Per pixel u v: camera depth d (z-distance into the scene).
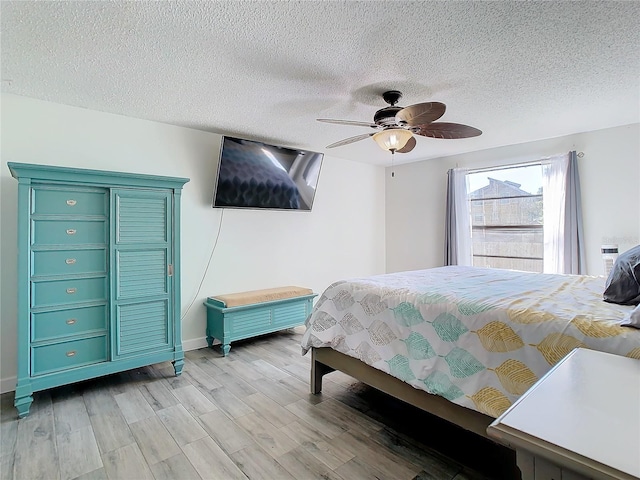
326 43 1.91
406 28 1.77
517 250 4.20
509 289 2.14
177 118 3.14
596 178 3.58
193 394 2.47
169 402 2.35
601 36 1.84
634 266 1.68
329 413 2.21
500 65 2.17
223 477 1.62
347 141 2.79
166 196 2.77
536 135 3.76
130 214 2.60
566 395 0.75
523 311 1.59
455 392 1.66
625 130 3.41
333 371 2.74
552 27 1.76
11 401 2.38
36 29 1.74
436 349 1.80
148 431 2.00
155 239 2.72
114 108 2.87
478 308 1.71
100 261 2.50
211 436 1.95
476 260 4.55
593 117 3.16
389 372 1.97
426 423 2.11
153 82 2.39
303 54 2.03
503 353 1.57
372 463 1.73
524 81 2.40
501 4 1.58
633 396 0.74
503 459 1.77
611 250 3.30
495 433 0.63
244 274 3.85
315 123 3.29
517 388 1.49
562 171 3.72
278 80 2.37
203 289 3.54
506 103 2.81
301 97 2.67
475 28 1.77
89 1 1.53
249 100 2.72
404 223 5.28
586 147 3.64
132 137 3.09
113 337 2.53
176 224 2.82
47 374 2.28
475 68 2.21
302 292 3.95
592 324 1.39
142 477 1.62
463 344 1.71
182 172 3.39
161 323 2.75
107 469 1.67
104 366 2.50
